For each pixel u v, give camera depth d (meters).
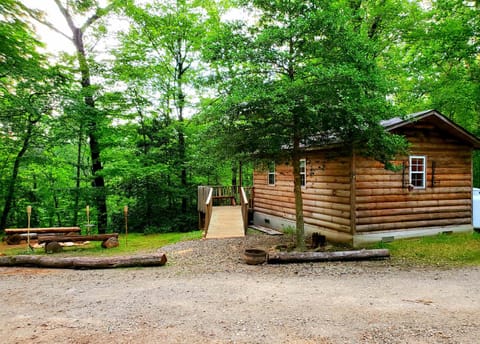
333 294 4.99
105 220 15.46
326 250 8.72
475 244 9.00
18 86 10.53
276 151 8.05
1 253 9.44
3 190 14.05
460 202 10.51
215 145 8.05
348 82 6.77
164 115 16.98
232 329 3.66
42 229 11.38
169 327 3.74
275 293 5.07
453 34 11.51
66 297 4.98
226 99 7.11
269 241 10.17
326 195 10.28
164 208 17.62
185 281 5.96
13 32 10.29
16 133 12.14
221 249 9.12
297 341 3.35
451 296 4.88
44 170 16.36
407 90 14.31
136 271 6.89
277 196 13.44
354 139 7.71
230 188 17.92
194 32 16.80
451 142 10.41
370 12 14.83
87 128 13.59
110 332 3.62
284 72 7.82
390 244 9.09
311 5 7.23
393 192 9.55
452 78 12.85
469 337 3.41
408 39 14.61
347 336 3.45
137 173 14.75
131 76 14.15
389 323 3.80
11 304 4.66
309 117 6.99
